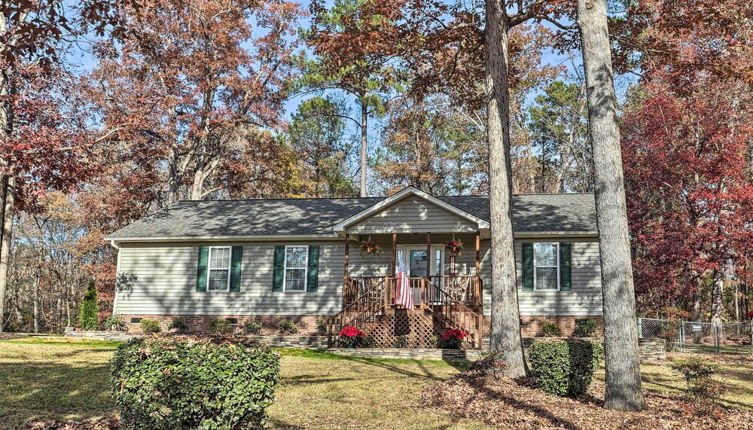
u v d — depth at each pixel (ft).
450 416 33.06
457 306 62.95
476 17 56.70
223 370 21.58
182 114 103.09
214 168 113.80
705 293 105.29
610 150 35.42
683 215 78.69
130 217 108.99
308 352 58.44
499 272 46.19
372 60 63.00
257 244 75.20
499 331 45.29
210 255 75.56
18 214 137.39
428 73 66.85
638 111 92.73
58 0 34.94
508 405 34.86
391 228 66.33
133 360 21.59
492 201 47.50
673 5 56.95
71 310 159.33
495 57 49.52
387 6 55.16
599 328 66.80
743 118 79.05
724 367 54.24
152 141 101.55
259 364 22.41
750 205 69.97
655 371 50.26
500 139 48.08
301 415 32.60
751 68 58.03
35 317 145.59
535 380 40.40
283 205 84.69
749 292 113.19
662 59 60.18
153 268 76.13
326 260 73.82
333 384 41.73
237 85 104.32
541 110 136.26
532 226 69.97
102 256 140.77
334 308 72.49
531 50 113.91
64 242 146.41
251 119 107.76
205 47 104.73
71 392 35.32
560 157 150.00
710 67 58.65
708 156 79.41
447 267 71.51
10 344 56.13
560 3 54.39
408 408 34.99
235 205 86.12
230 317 73.77
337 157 147.64
